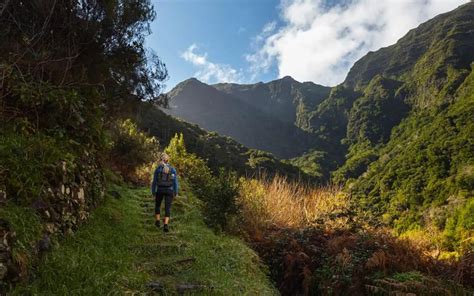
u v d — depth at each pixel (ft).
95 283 12.09
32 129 15.90
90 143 21.56
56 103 17.35
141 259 17.26
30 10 19.88
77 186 17.67
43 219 13.41
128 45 29.14
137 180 40.19
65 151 17.01
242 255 20.86
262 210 31.30
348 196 32.60
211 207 28.30
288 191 36.27
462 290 15.17
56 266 12.02
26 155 13.78
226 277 16.87
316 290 19.29
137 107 32.91
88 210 18.89
